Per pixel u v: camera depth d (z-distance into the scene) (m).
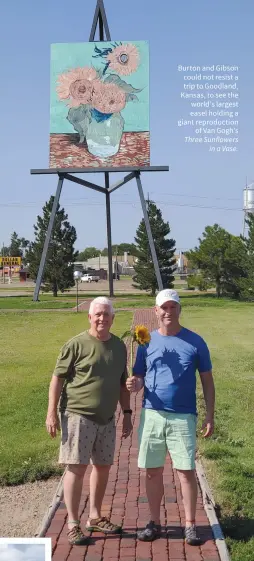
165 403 5.05
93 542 5.05
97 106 41.69
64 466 7.25
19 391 12.19
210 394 5.18
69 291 62.56
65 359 5.14
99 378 5.09
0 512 6.09
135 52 41.53
